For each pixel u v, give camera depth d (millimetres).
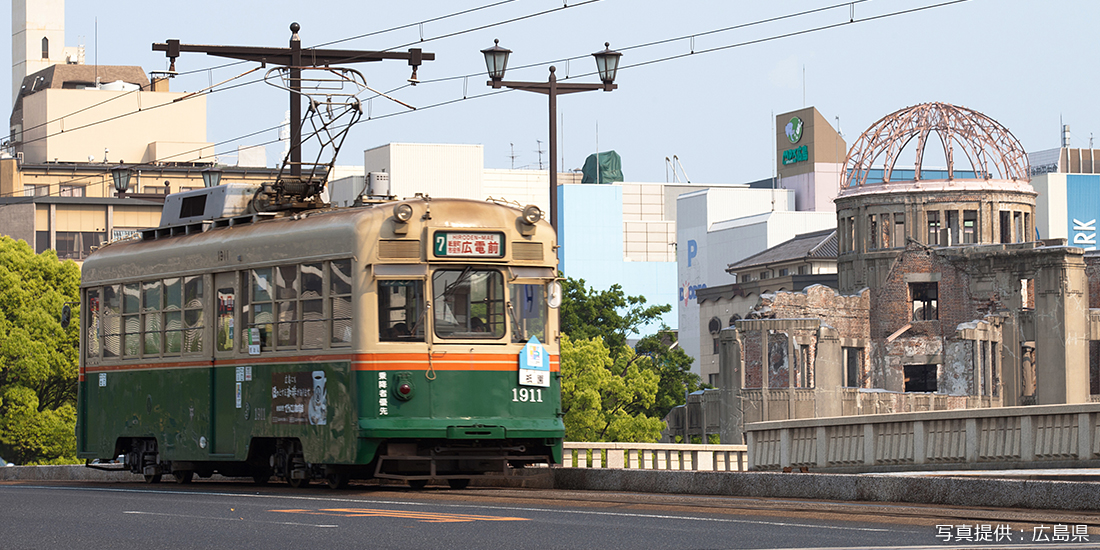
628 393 106938
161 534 22812
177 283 38875
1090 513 25828
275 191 39312
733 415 102688
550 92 57531
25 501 31328
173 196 41312
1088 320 106000
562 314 128750
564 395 104438
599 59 56656
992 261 109250
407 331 33250
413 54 59125
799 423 57750
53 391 114062
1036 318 106188
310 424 34000
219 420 37031
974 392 104125
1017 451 48000
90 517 26328
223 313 37062
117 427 41312
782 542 20938
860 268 115875
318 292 34031
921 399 103500
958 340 104500
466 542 21109
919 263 113000
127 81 197750
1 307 110750
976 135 115062
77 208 167500
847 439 55312
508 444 34531
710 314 180375
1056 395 104875
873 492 30141
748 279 175375
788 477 31828
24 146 189625
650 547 20375
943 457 50844
